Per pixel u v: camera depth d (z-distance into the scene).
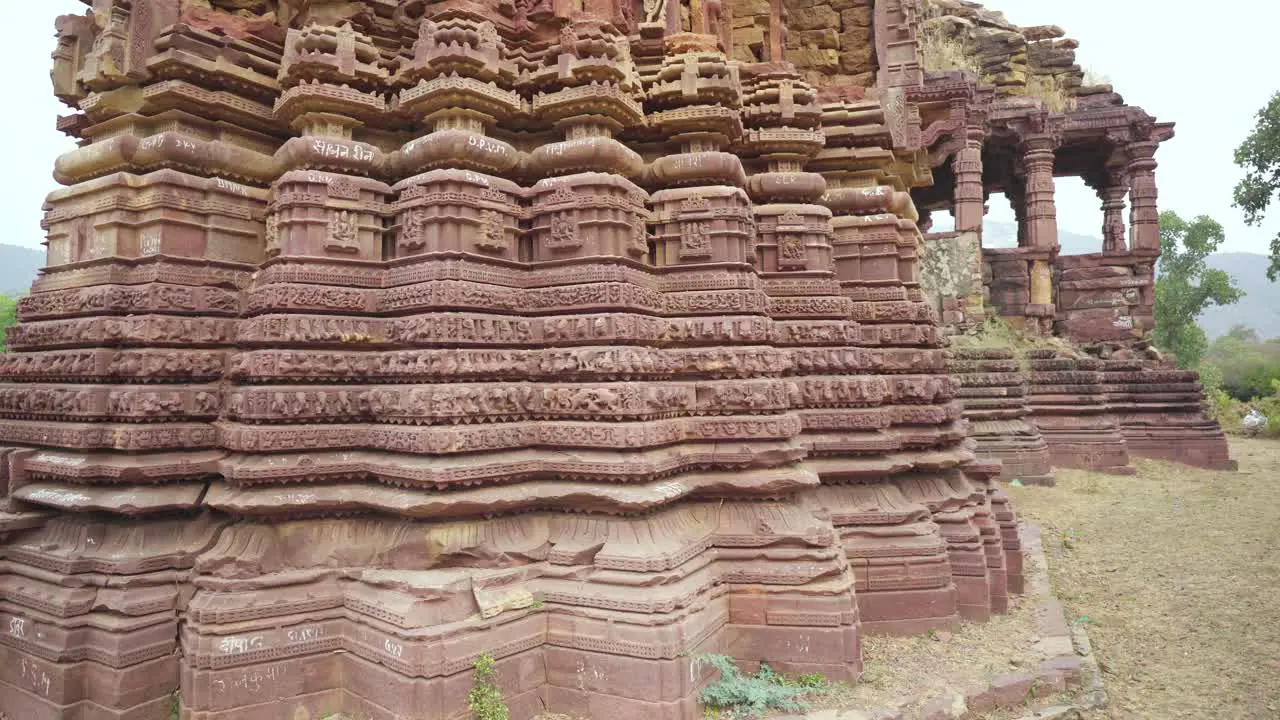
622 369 8.34
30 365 8.90
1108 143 33.75
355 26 9.54
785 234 10.93
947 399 12.04
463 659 7.23
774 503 9.30
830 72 14.39
